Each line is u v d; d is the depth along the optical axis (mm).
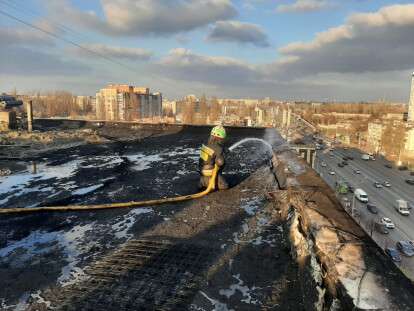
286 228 5270
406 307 2725
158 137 16531
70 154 12227
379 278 3117
